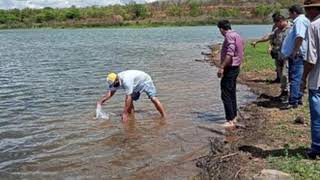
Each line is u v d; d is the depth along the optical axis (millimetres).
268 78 19234
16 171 8875
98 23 126562
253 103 14297
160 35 68562
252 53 28156
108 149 10117
